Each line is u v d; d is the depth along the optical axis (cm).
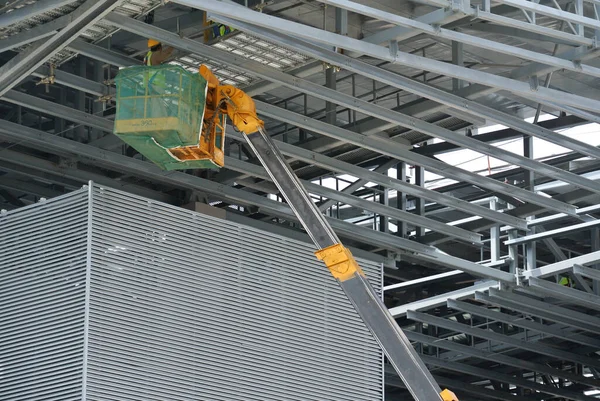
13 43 2525
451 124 3272
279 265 2884
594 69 2809
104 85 2825
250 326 2783
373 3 2883
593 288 4041
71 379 2500
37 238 2662
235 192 3441
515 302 4016
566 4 2981
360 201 3525
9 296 2658
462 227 3919
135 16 2569
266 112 2981
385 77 2759
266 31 2548
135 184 3528
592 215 4072
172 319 2650
